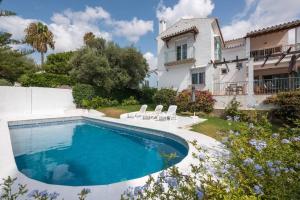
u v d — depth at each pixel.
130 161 6.82
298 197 2.26
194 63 17.78
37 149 8.50
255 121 4.67
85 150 8.34
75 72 20.36
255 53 18.30
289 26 13.38
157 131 9.70
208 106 13.92
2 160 5.03
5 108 15.53
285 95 10.14
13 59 16.64
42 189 3.58
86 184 5.06
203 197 2.25
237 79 17.25
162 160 6.89
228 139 3.98
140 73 22.27
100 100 19.70
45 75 20.88
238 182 2.55
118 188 3.66
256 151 3.37
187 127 9.87
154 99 18.19
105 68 19.36
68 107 19.17
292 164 2.97
